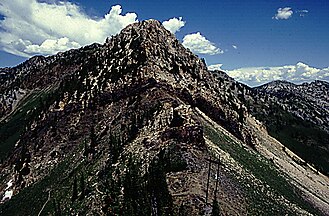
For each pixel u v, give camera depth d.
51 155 154.75
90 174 117.88
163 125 113.62
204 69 189.50
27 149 166.25
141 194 86.38
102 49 196.00
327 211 136.62
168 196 82.44
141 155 106.50
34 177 151.38
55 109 170.62
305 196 139.50
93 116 154.38
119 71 157.25
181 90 151.38
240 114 189.62
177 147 105.56
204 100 165.38
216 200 82.62
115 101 150.75
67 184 126.69
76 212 100.62
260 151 183.00
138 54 157.25
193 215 78.19
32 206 130.62
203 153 107.88
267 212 94.56
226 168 108.31
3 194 155.38
